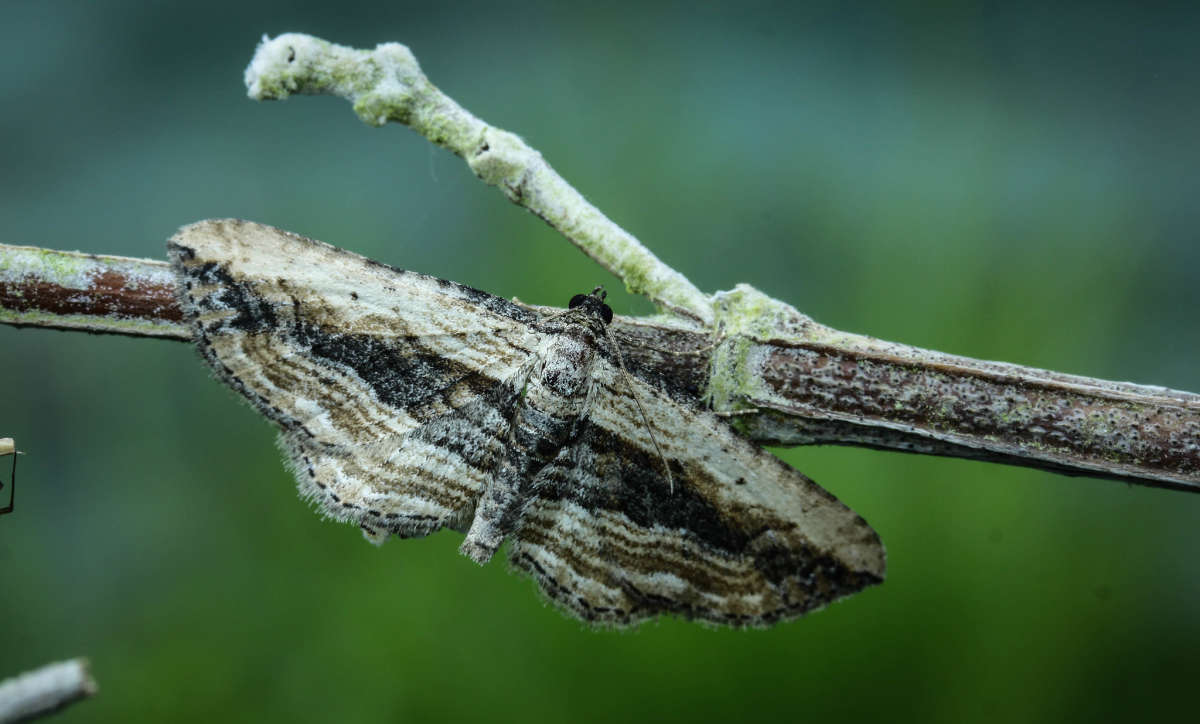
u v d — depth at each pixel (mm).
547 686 143
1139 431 125
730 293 129
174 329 127
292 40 126
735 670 142
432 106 128
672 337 130
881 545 127
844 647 142
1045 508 144
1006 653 143
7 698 98
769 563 128
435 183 157
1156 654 142
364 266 130
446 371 131
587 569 130
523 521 130
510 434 131
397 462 129
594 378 131
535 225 151
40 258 126
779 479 128
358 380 129
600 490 130
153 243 160
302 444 128
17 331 155
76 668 102
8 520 151
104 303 127
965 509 144
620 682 143
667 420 130
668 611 129
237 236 128
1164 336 151
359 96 127
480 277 152
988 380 126
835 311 152
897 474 144
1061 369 149
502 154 128
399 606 144
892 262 153
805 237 154
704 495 129
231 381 127
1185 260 152
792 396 127
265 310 128
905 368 126
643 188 156
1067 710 142
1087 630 142
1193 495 144
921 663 142
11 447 125
